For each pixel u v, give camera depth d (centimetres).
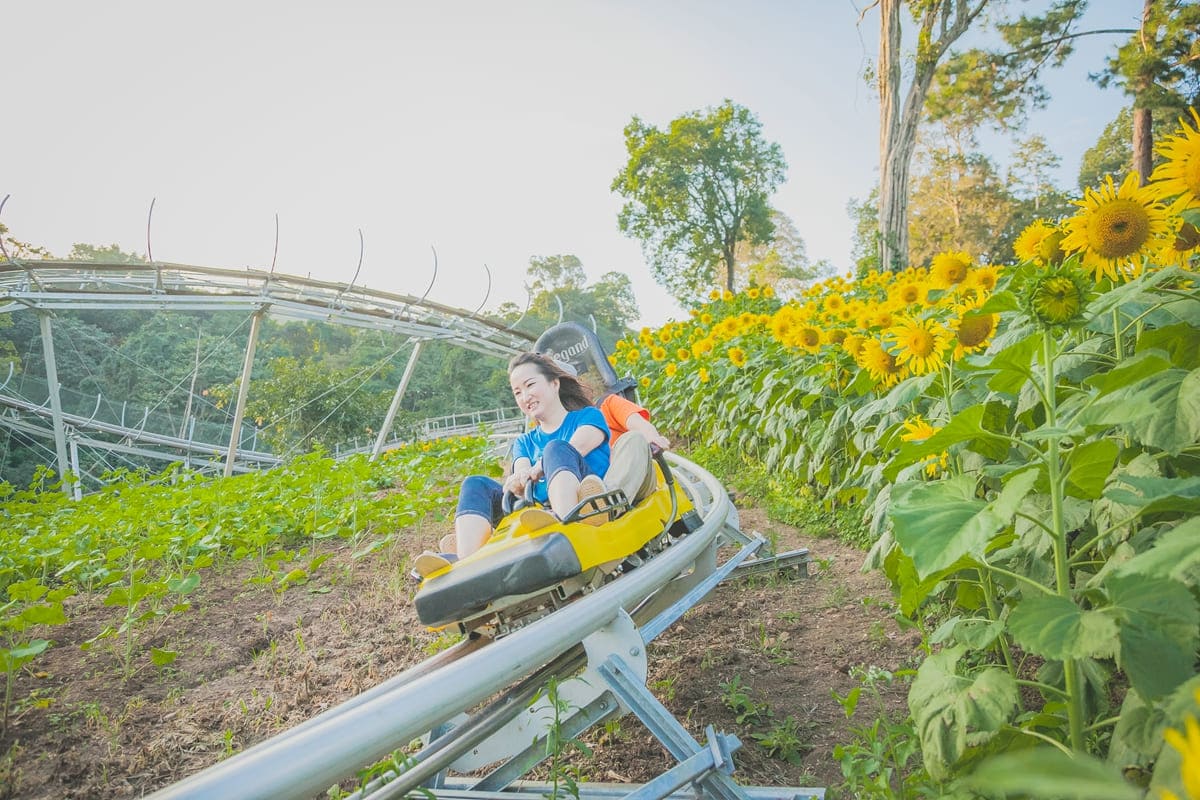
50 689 389
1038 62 2727
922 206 5994
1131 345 267
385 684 240
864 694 315
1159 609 149
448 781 252
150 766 308
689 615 438
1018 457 291
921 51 2488
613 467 321
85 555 580
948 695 187
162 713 358
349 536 681
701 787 210
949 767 177
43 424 2822
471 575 259
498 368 6619
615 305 10619
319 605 518
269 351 5469
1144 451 239
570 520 274
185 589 441
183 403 4572
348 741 150
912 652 349
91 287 1572
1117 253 205
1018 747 187
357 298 1769
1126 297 184
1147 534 206
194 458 2873
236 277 1619
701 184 4897
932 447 208
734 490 754
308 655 421
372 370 3194
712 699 329
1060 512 179
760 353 867
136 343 4653
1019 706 207
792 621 412
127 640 425
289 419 3102
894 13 2511
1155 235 202
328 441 3117
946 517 173
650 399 1235
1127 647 147
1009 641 319
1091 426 167
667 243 5047
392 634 443
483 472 938
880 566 330
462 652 274
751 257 7288
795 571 482
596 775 277
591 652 241
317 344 5553
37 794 288
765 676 348
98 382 4338
